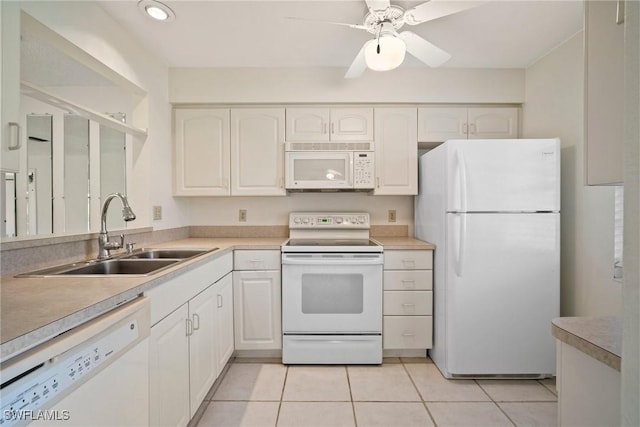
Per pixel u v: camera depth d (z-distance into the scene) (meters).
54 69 2.33
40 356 0.69
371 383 2.09
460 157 2.06
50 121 2.63
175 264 1.52
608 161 0.71
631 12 0.45
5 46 1.08
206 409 1.82
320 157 2.62
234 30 2.06
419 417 1.75
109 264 1.73
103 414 0.87
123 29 2.03
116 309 0.99
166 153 2.59
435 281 2.35
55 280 1.18
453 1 1.47
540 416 1.76
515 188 2.05
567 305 2.20
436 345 2.33
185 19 1.94
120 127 2.11
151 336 1.22
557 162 2.04
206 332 1.81
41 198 2.61
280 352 2.47
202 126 2.69
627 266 0.44
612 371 0.72
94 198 2.69
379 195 2.90
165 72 2.57
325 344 2.34
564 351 0.85
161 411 1.30
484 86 2.62
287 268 2.35
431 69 2.62
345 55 2.43
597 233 1.95
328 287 2.34
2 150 1.08
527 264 2.06
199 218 2.99
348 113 2.69
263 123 2.70
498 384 2.08
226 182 2.69
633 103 0.44
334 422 1.71
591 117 0.76
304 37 2.16
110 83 2.59
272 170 2.70
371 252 2.34
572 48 2.14
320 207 3.00
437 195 2.30
